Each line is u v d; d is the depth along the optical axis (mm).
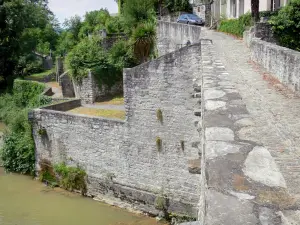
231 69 11633
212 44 17438
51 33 62656
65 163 18812
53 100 25609
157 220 15703
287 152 4914
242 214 2686
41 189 18797
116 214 16234
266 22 17953
